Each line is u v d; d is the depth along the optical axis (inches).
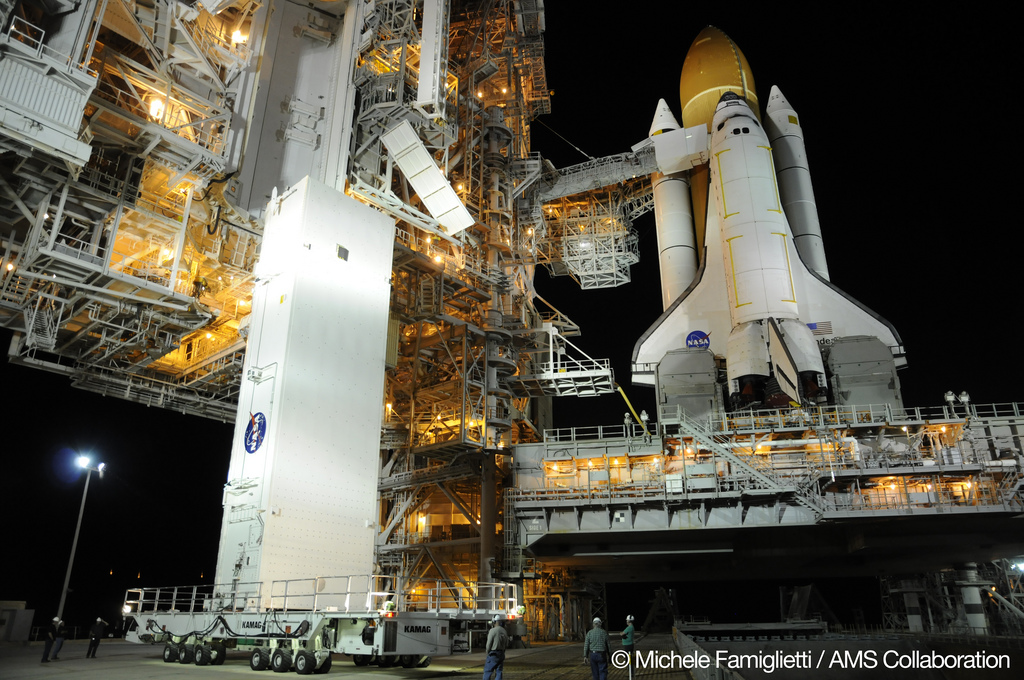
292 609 671.8
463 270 1496.1
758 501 1264.8
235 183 1029.8
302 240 878.4
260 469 789.2
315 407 834.8
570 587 1667.1
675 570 1691.7
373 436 896.9
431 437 1584.6
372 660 735.7
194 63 993.5
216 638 719.1
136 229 991.6
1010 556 1465.3
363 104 1214.9
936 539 1301.7
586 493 1312.7
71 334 1135.6
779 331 1488.7
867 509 1198.9
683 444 1341.0
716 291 1744.6
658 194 2006.6
